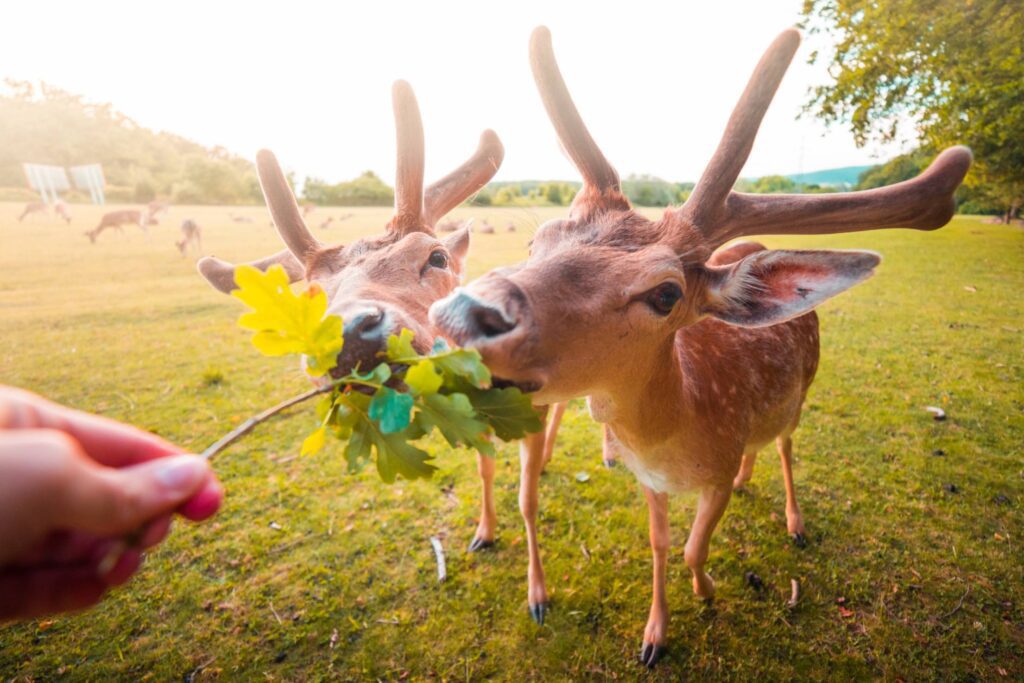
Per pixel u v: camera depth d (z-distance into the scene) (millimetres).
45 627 3215
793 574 3377
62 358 7699
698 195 2023
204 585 3492
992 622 3016
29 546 720
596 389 1959
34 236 24703
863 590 3244
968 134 9578
